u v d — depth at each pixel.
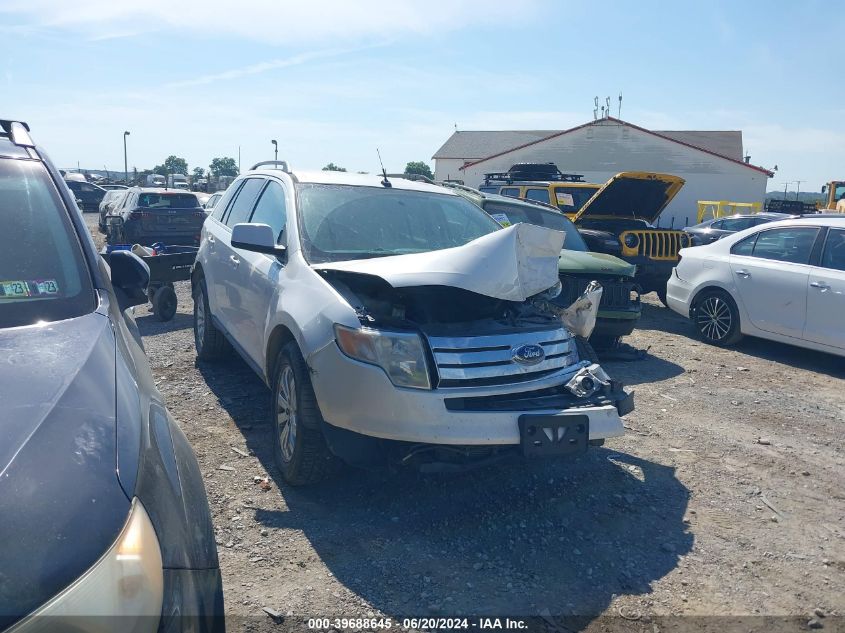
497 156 43.03
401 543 3.53
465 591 3.16
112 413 2.05
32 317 2.50
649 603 3.16
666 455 4.89
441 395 3.48
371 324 3.63
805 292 7.56
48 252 2.79
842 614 3.16
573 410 3.62
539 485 4.26
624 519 3.91
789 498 4.30
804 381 7.09
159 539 1.83
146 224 15.67
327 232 4.57
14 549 1.57
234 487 4.04
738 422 5.69
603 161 41.03
